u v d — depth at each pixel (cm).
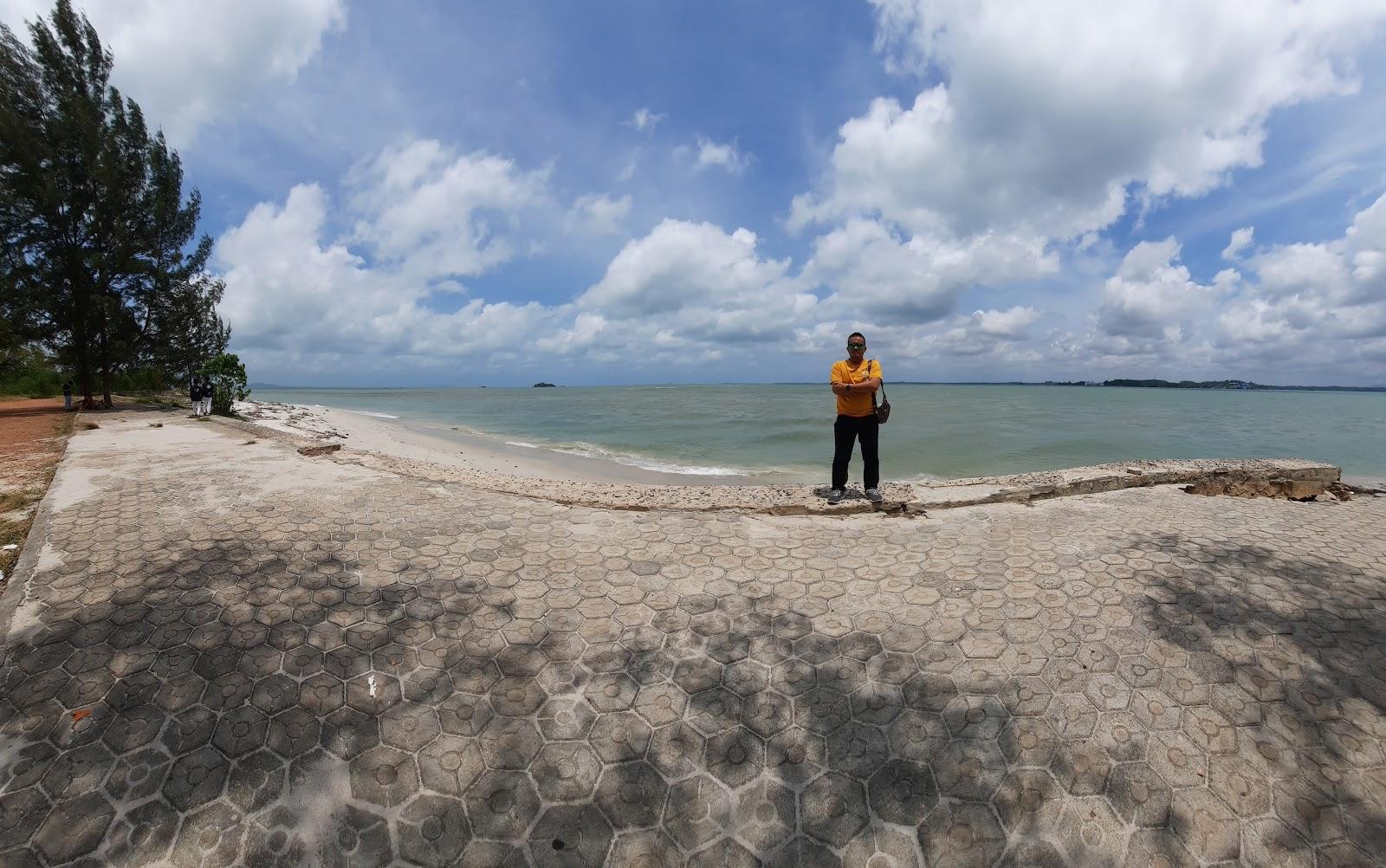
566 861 248
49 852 238
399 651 362
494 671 347
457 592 438
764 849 254
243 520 587
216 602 409
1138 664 351
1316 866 244
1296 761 286
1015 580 462
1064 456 1836
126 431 1334
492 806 267
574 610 416
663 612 415
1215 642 370
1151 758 287
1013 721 309
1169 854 250
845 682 340
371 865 244
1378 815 262
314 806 262
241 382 2306
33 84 1838
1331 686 332
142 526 565
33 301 1827
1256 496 800
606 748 296
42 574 449
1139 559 499
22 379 2823
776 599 436
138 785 265
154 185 2064
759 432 2575
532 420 3459
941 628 392
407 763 284
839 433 685
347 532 556
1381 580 457
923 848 253
